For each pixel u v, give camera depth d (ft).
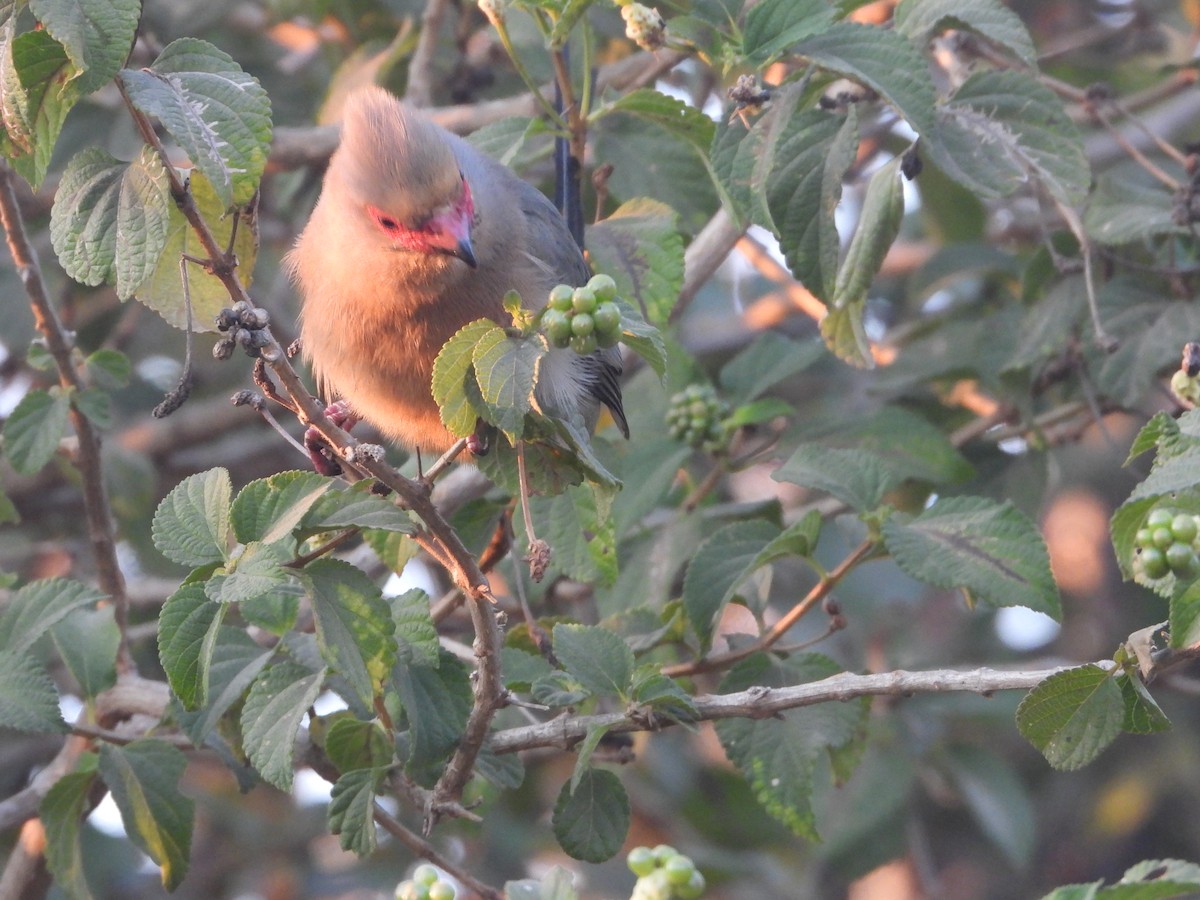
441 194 25.29
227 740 24.50
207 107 19.01
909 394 37.76
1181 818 50.37
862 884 48.70
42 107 19.58
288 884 45.16
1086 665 19.86
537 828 43.73
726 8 25.89
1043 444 34.47
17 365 42.68
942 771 40.14
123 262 19.15
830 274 25.59
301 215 41.75
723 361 47.98
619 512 32.07
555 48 26.21
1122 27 43.60
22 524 43.19
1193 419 20.43
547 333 17.93
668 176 31.48
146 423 44.60
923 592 43.11
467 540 28.66
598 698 25.73
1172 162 39.73
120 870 40.50
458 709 22.48
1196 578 19.74
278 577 18.56
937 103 26.48
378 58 39.47
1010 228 43.55
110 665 26.66
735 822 43.16
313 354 27.99
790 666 25.58
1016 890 49.47
